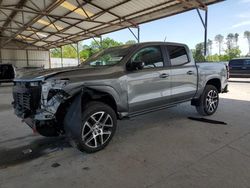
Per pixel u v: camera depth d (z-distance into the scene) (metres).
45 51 31.59
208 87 5.32
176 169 2.79
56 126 3.23
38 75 3.26
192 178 2.56
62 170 2.87
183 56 4.84
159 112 5.93
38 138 4.15
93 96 3.35
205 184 2.43
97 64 4.20
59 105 3.04
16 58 29.03
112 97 3.54
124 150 3.45
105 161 3.09
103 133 3.47
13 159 3.25
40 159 3.23
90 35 20.88
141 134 4.18
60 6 14.21
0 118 5.79
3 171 2.88
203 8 11.11
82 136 3.20
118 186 2.46
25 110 3.38
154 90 4.13
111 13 14.16
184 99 4.82
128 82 3.72
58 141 3.97
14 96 3.79
